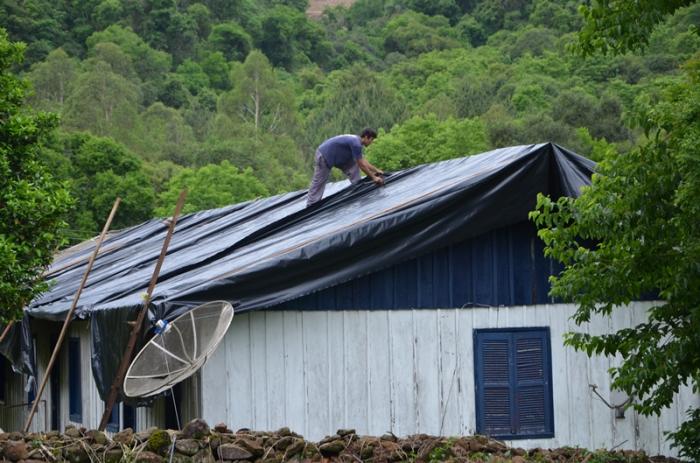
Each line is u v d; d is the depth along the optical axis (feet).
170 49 588.50
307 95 535.60
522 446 60.39
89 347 70.64
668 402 48.08
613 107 336.08
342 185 81.82
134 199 255.29
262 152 363.15
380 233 57.67
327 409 57.52
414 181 69.72
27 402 82.89
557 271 61.98
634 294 48.08
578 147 302.25
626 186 45.42
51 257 62.95
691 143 43.04
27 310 70.90
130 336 54.34
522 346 61.00
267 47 631.15
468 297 60.44
